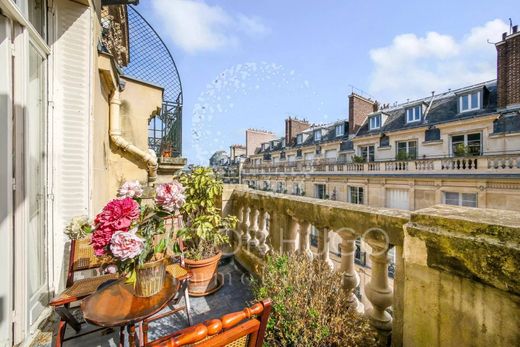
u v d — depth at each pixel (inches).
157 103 160.9
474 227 34.6
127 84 148.7
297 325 52.4
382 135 557.9
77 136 89.3
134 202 50.9
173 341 23.8
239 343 29.4
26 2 64.4
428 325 40.4
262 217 110.4
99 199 111.7
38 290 74.8
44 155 80.8
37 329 70.4
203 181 109.8
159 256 56.8
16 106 62.4
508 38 364.2
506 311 31.3
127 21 166.7
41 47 77.3
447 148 439.5
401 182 447.5
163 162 172.9
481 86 413.7
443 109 480.4
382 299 56.7
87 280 70.9
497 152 372.2
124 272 51.4
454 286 37.0
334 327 51.8
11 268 59.5
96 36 103.2
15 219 61.8
